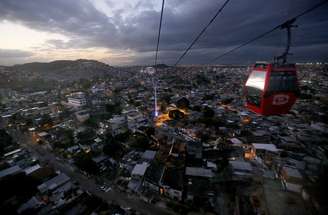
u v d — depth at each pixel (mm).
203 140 45438
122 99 105375
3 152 45969
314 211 14211
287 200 20312
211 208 26047
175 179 30188
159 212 27172
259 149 35625
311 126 48438
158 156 39438
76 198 29719
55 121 68688
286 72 7988
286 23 6734
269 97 8156
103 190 32188
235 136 45719
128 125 59125
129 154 41625
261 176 27609
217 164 34875
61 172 37938
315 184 15742
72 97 98062
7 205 27734
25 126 63969
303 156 32906
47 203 28922
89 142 49156
